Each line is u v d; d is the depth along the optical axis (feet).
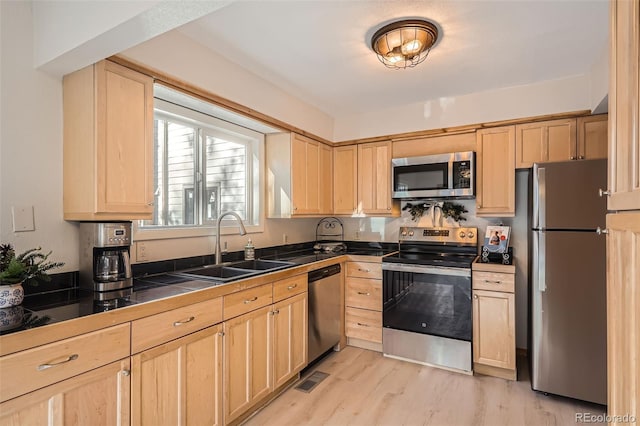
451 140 10.71
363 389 8.39
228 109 8.17
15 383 3.64
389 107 11.67
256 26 6.55
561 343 7.80
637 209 2.94
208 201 9.20
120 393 4.64
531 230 8.59
